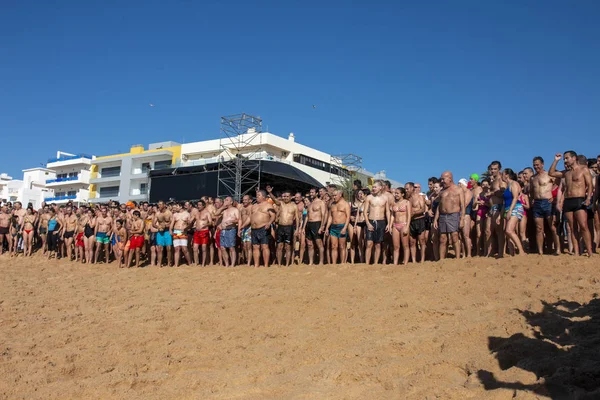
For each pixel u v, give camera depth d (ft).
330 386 15.84
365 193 39.22
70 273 47.01
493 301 21.97
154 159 180.86
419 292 25.02
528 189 34.42
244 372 17.79
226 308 26.89
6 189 245.65
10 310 29.55
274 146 157.79
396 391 14.79
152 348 21.35
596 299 19.85
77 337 23.34
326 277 31.76
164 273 41.93
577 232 30.60
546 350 15.60
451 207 32.45
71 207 57.93
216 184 101.40
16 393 16.84
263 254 39.45
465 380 14.89
